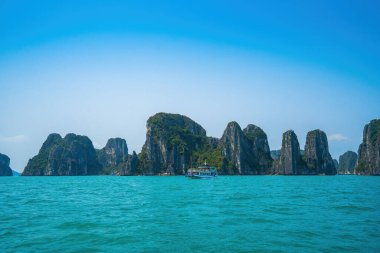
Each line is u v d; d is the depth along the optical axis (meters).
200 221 32.06
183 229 28.27
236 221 31.94
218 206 44.34
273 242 23.72
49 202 51.50
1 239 25.06
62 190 85.81
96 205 46.62
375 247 22.39
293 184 117.75
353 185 109.44
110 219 33.59
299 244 23.16
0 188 97.44
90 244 23.52
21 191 81.81
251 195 63.91
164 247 22.61
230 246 22.72
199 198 57.25
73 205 46.75
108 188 95.31
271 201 51.09
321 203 47.88
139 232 27.17
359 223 30.69
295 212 38.06
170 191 78.50
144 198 57.97
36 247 22.80
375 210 39.75
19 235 26.36
